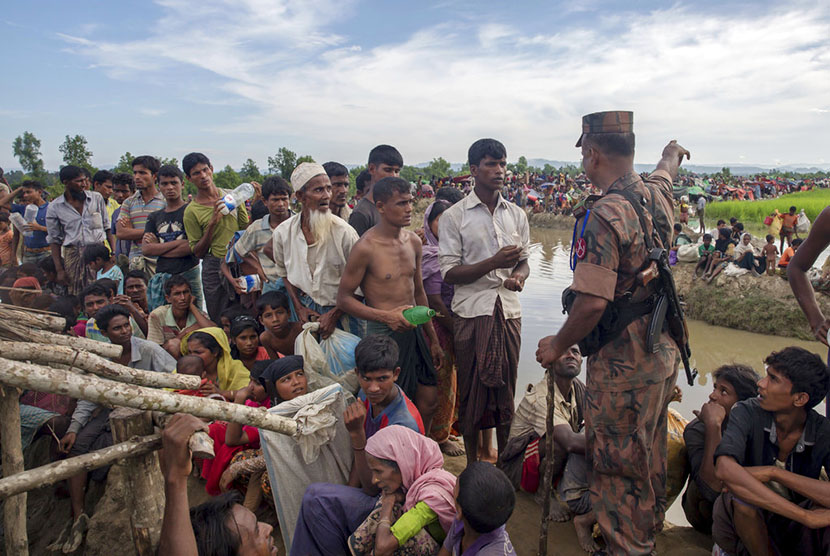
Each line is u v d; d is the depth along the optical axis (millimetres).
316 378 3371
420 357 3635
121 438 1915
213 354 3885
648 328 2506
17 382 1584
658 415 2635
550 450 2762
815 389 2418
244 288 4391
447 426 4367
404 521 2451
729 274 12930
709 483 2895
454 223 3695
